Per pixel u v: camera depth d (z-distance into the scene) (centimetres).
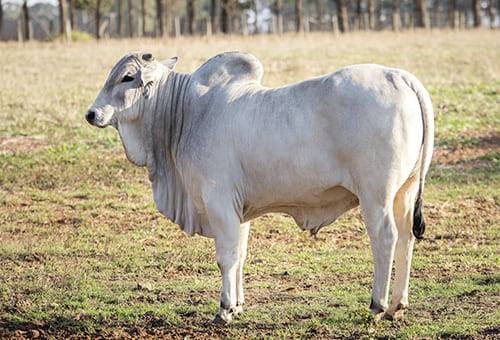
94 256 999
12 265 959
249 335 711
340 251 1008
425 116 680
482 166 1435
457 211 1180
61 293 851
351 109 664
